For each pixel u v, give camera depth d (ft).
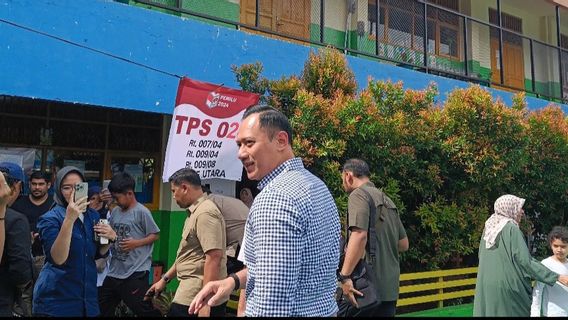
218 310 13.79
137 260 16.51
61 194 12.46
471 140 22.65
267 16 29.07
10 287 10.78
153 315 16.58
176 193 13.93
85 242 12.65
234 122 18.75
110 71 18.56
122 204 16.79
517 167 23.61
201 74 20.97
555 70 43.70
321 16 26.48
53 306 12.03
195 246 13.64
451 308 21.25
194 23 21.01
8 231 10.61
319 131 18.84
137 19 19.43
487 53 41.65
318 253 6.89
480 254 14.06
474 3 41.19
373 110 20.03
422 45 35.53
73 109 22.22
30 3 16.93
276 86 19.83
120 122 23.43
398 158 20.77
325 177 18.65
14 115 20.71
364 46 32.45
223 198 16.26
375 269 13.56
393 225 14.12
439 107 23.91
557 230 15.05
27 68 16.71
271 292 6.25
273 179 7.25
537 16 47.52
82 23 18.04
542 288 14.73
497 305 13.23
